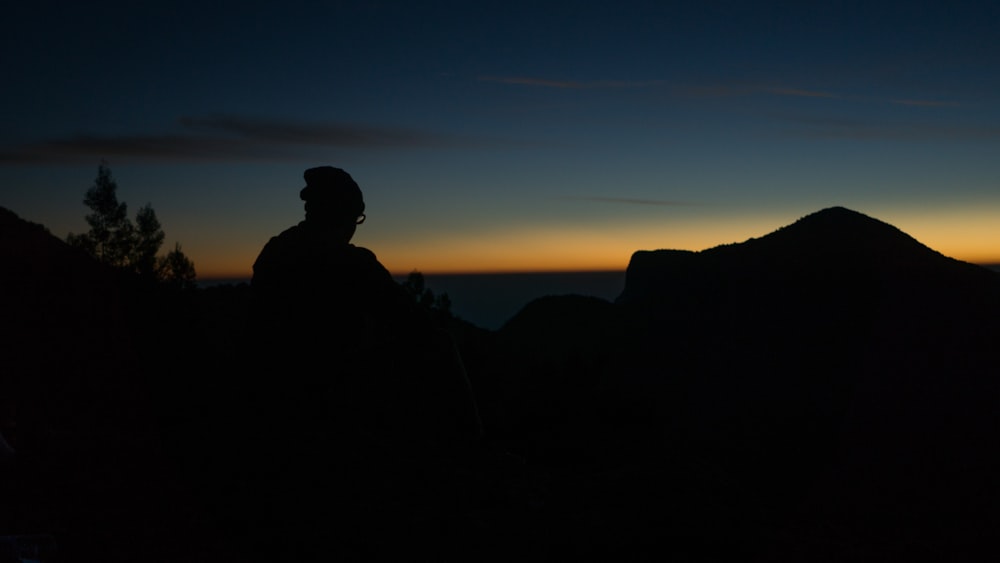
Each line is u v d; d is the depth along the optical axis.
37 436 2.17
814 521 2.04
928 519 2.19
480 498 1.76
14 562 1.50
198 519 1.54
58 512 1.69
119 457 1.91
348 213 2.38
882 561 1.83
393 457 1.89
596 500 1.78
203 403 2.26
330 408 2.19
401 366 2.24
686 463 2.06
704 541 1.61
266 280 2.26
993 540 2.06
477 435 2.21
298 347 2.20
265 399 2.17
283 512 1.55
